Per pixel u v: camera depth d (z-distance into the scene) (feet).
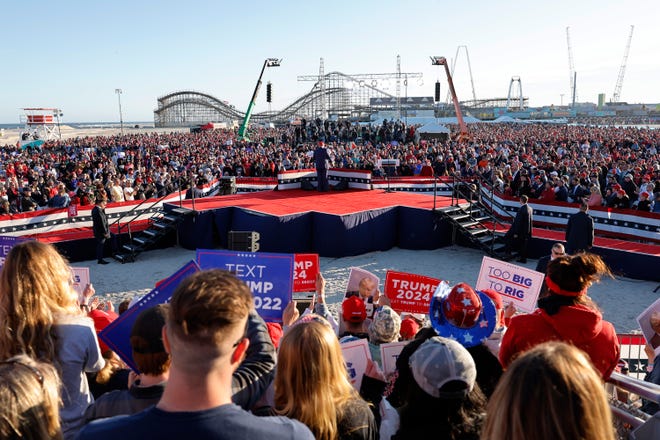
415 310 22.79
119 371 11.91
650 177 65.46
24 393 5.75
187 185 72.33
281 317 16.26
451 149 114.93
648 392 9.86
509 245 47.34
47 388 6.07
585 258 10.36
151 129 500.74
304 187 67.67
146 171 86.12
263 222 49.29
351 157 98.94
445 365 7.39
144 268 46.29
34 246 9.06
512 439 4.87
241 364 8.21
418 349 7.91
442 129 164.04
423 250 52.34
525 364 5.03
